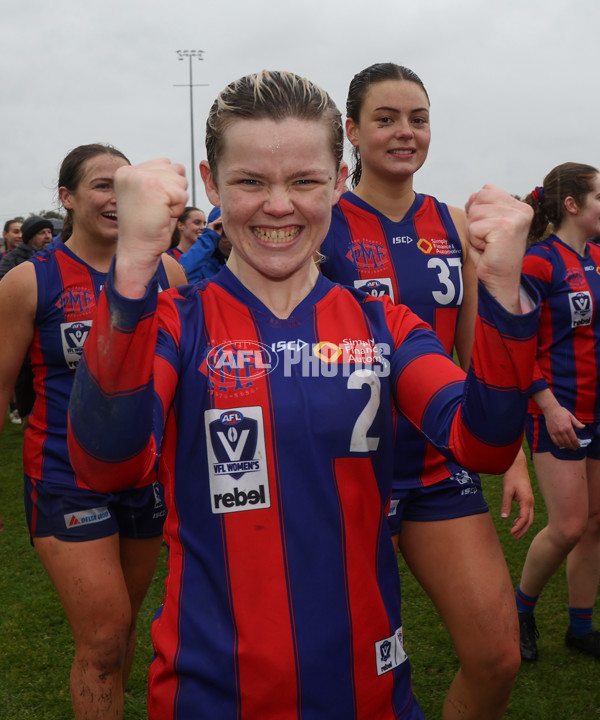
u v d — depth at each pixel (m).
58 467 2.19
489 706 1.91
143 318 0.94
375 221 2.31
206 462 1.16
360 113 2.30
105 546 2.14
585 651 3.00
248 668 1.11
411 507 2.02
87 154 2.35
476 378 1.02
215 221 3.80
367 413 1.19
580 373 2.87
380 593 1.21
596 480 2.89
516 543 4.15
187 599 1.16
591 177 2.92
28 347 2.35
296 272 1.24
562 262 2.94
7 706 2.70
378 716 1.18
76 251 2.38
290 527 1.15
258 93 1.13
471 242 1.02
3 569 4.01
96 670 2.04
